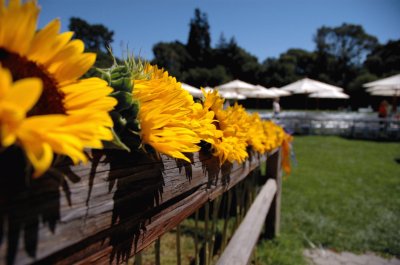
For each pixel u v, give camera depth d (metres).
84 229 0.56
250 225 2.12
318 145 14.06
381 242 4.13
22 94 0.34
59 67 0.51
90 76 0.65
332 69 63.03
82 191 0.55
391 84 16.91
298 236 4.17
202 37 65.44
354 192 6.36
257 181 3.70
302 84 23.88
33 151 0.38
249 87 19.48
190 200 1.10
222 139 1.19
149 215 0.81
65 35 0.52
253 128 1.89
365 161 10.15
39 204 0.47
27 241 0.45
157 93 0.72
